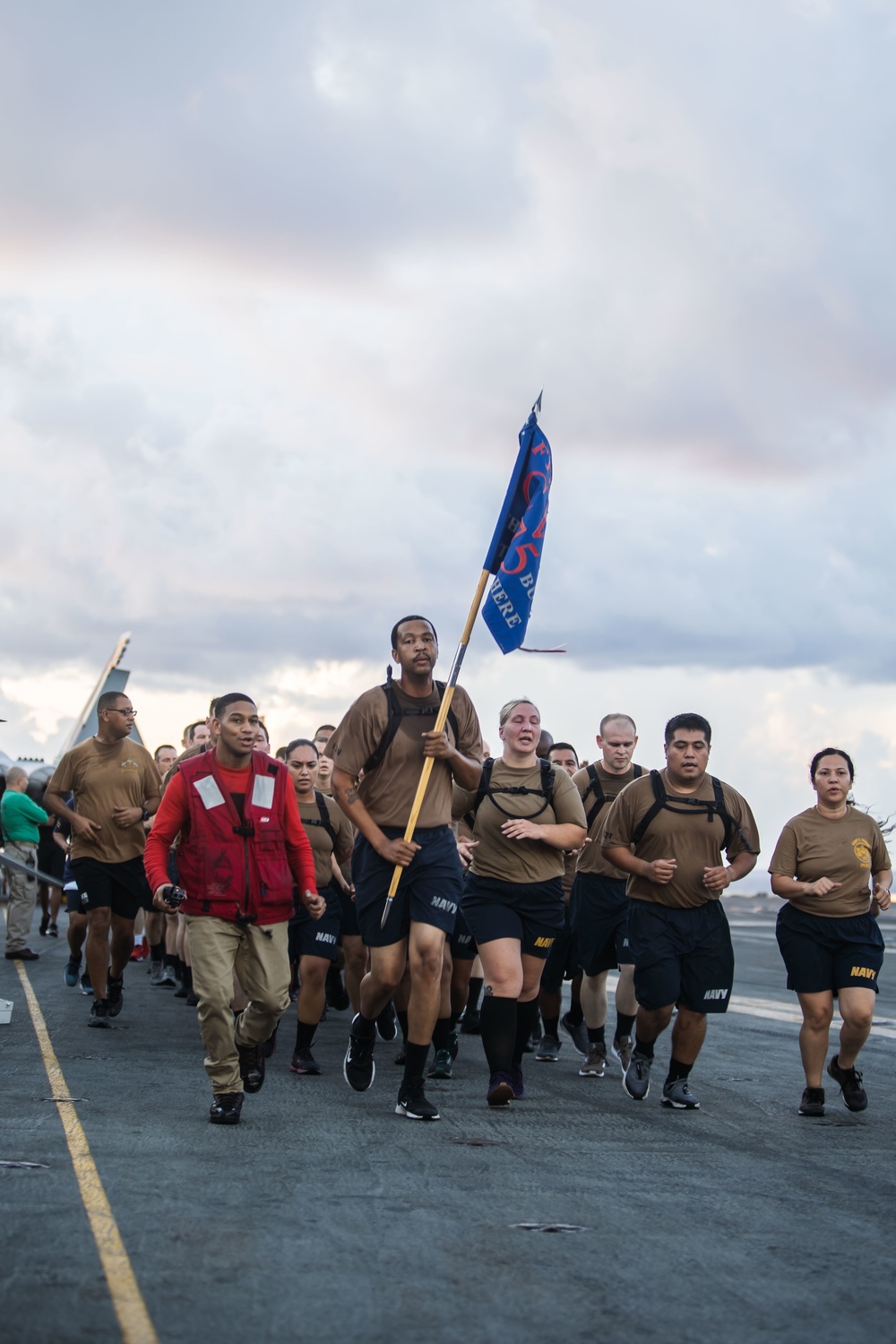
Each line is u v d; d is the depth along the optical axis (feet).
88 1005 34.83
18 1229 12.82
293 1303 11.06
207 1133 18.39
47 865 60.23
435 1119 20.62
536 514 24.82
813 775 24.07
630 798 23.52
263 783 19.98
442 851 21.42
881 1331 10.89
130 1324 10.34
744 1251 13.25
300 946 25.73
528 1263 12.48
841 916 23.31
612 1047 31.78
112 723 30.73
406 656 21.61
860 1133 21.07
